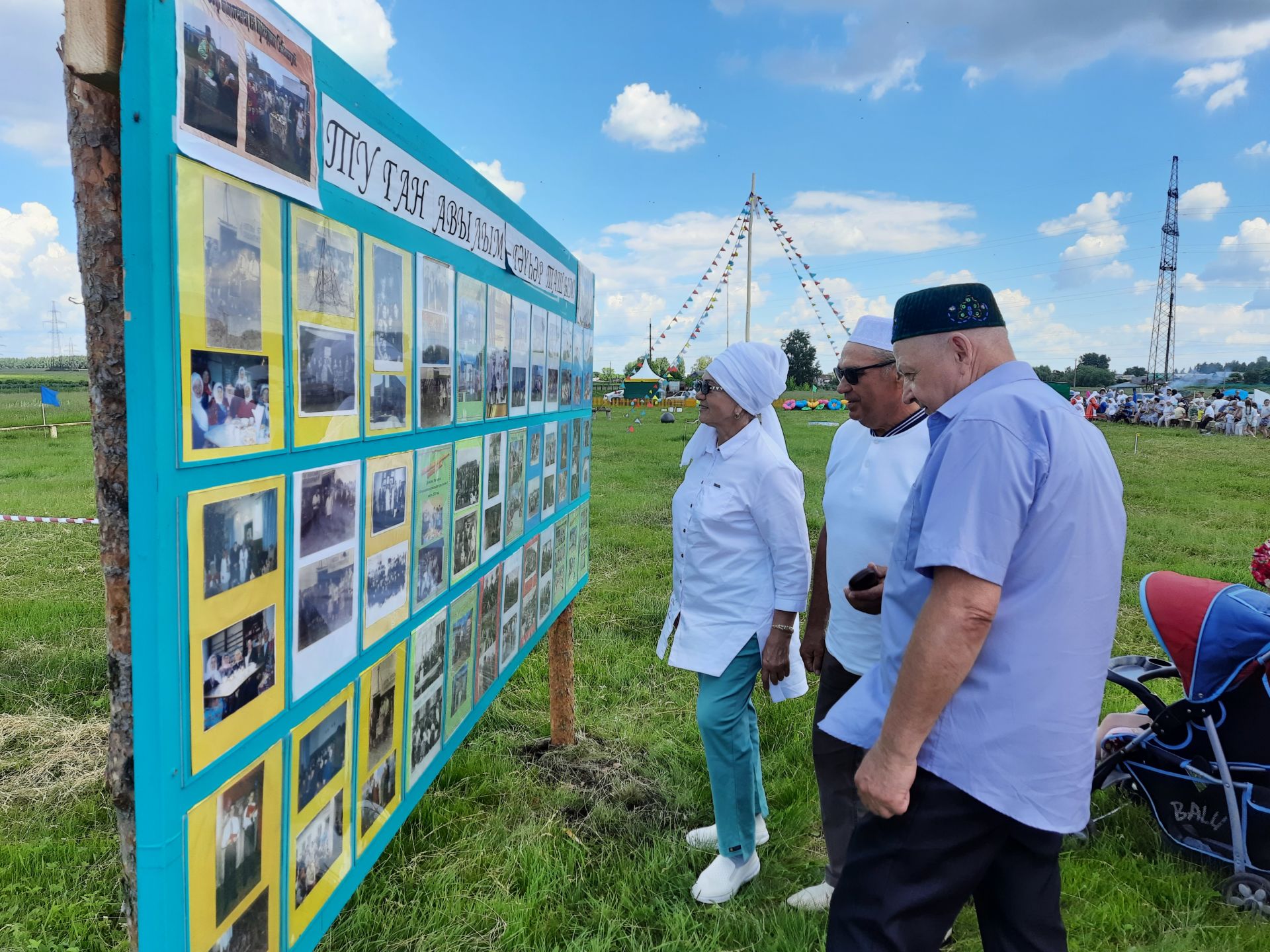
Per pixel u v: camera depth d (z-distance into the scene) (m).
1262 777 3.03
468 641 2.58
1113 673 3.37
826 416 39.72
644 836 3.20
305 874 1.67
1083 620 1.64
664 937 2.63
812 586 3.12
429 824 3.16
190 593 1.26
